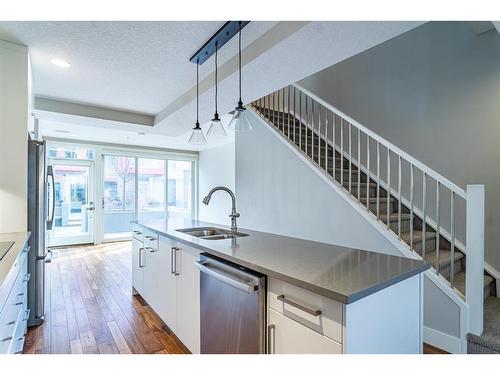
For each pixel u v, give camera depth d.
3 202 2.15
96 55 2.39
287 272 1.29
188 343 2.08
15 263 1.52
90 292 3.55
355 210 2.85
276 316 1.35
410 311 1.37
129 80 2.92
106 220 6.96
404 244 2.49
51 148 6.27
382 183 3.66
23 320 2.07
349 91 4.25
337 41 1.86
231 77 2.46
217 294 1.73
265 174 3.95
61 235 6.38
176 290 2.28
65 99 3.50
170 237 2.30
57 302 3.23
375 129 3.90
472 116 2.99
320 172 3.20
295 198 3.51
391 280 1.21
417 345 1.41
